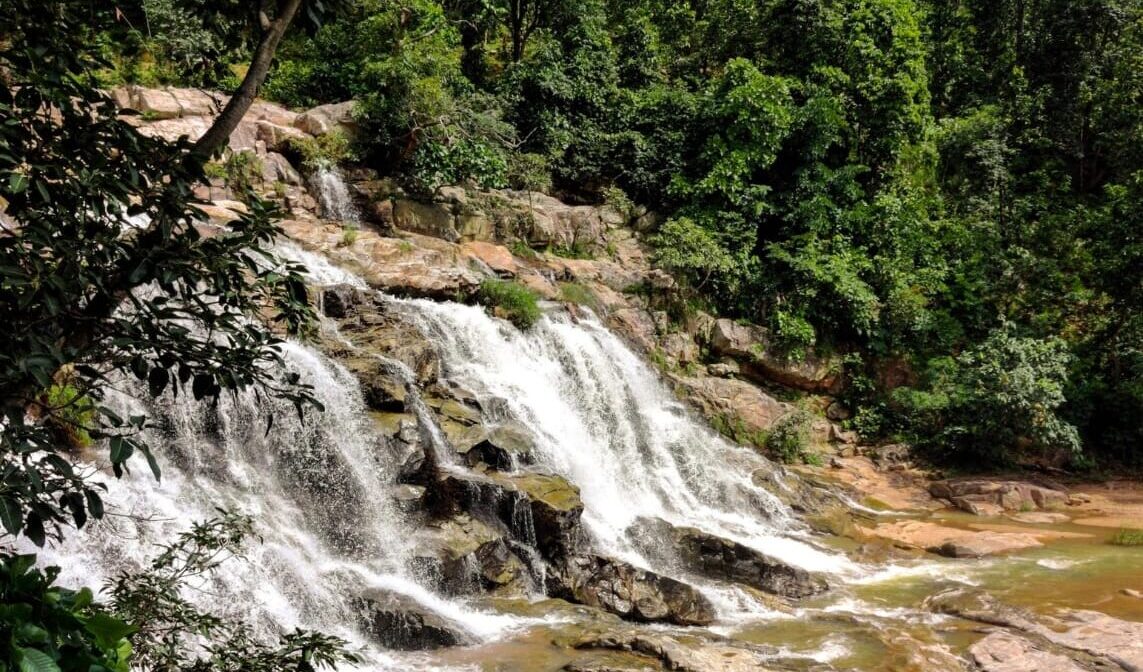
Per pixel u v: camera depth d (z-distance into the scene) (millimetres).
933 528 16719
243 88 4008
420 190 21328
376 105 20812
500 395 15352
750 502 17109
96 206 3357
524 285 20031
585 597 11484
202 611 8305
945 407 22359
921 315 24781
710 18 33250
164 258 3463
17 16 3494
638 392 19703
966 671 9719
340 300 14695
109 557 8344
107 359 3656
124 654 2838
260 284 3893
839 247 25188
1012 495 19203
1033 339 22422
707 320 23719
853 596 12812
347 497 11094
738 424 21141
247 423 11102
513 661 8969
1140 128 30031
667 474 17469
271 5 4617
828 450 22312
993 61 36500
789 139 26688
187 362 3699
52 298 3131
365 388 12578
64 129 3441
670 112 26969
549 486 12758
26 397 3262
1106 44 34312
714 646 9938
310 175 19469
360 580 9969
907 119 27281
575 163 26172
